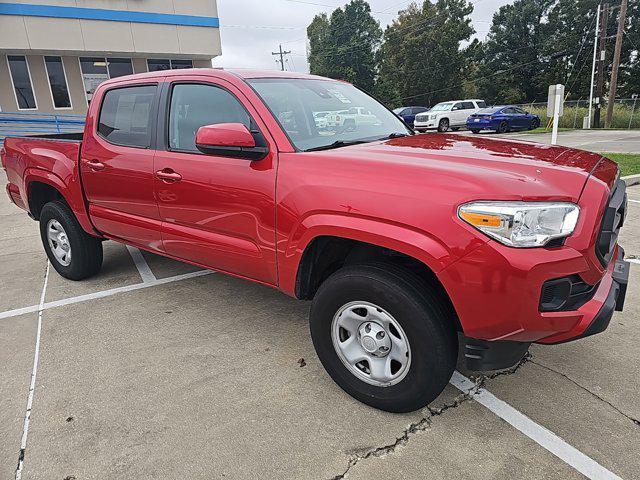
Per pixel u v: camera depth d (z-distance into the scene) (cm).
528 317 193
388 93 5184
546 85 4716
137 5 1736
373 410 244
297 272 253
